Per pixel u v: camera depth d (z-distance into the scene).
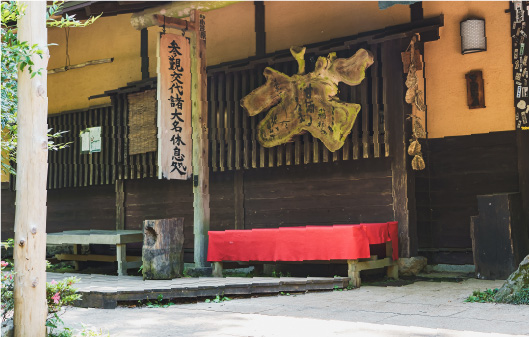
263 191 8.95
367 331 4.25
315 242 6.74
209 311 5.32
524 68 7.27
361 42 7.99
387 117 7.76
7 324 3.70
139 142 10.05
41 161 3.71
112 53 10.99
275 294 6.32
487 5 7.59
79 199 11.22
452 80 7.83
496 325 4.36
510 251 6.77
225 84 9.33
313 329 4.37
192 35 7.94
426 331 4.21
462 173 7.72
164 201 10.00
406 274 7.49
